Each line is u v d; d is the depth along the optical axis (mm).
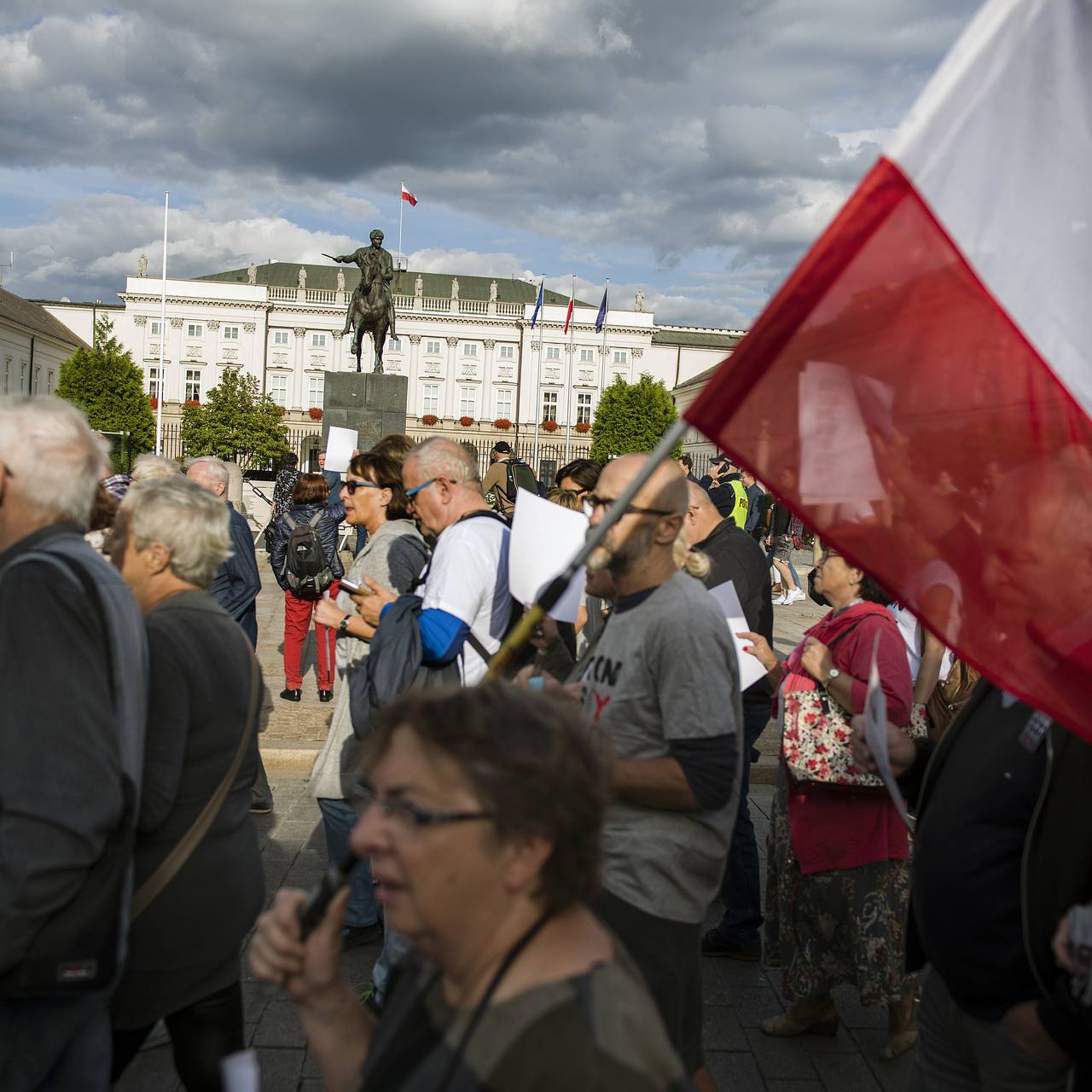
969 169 1884
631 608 2545
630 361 83125
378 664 3271
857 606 3420
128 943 2215
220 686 2330
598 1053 1095
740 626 3502
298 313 78875
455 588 3324
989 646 1897
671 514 2527
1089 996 1683
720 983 4105
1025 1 1872
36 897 1812
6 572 1926
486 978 1192
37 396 2125
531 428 81375
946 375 1901
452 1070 1141
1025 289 1913
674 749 2381
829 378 1889
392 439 4637
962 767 2062
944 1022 2137
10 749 1830
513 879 1187
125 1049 2322
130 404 58000
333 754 4027
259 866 2506
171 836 2252
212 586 6070
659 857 2375
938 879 2002
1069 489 1909
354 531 18609
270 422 62656
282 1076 3303
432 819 1166
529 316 81125
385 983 3422
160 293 77438
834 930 3451
